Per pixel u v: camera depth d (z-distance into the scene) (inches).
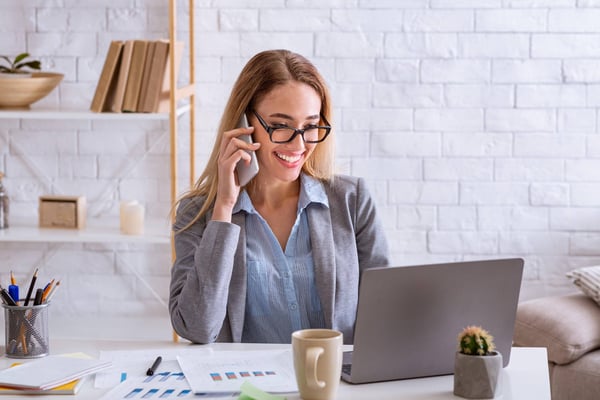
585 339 129.4
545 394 73.4
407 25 157.8
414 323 76.5
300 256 96.5
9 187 163.5
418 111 159.5
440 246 161.9
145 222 157.0
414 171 160.7
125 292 165.6
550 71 158.2
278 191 98.1
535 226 161.3
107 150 162.6
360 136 160.2
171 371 79.1
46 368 77.5
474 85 158.9
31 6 159.3
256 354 83.8
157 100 141.9
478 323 79.0
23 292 165.5
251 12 158.1
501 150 159.9
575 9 157.0
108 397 72.0
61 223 151.7
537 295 162.1
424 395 73.4
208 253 88.7
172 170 141.4
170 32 139.1
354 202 100.0
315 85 94.1
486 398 72.1
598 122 159.0
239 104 94.1
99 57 160.4
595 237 161.0
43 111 145.4
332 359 70.4
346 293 96.1
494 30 157.6
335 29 158.1
